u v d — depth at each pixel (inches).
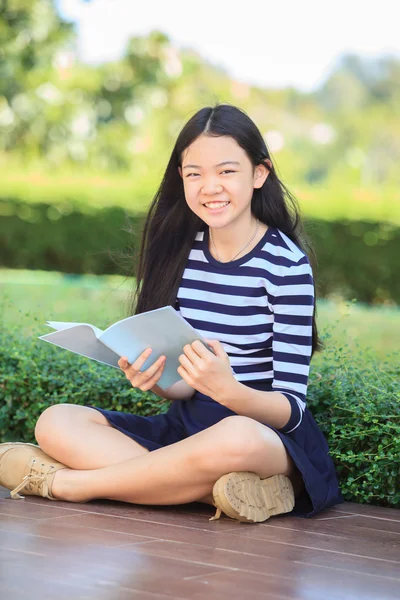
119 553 100.7
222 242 137.2
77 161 845.8
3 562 94.3
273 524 123.4
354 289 526.0
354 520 131.0
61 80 821.9
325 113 1536.7
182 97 935.7
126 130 877.8
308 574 97.7
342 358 169.9
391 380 164.9
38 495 132.5
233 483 119.1
